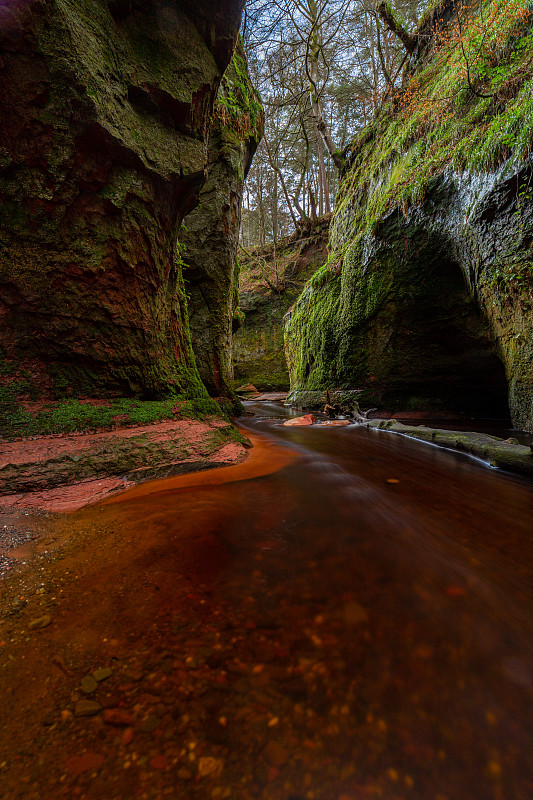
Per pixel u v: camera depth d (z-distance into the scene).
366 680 1.25
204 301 9.97
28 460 3.10
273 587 1.82
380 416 10.44
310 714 1.12
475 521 2.81
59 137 3.43
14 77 3.09
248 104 10.95
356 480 4.05
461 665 1.34
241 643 1.41
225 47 4.91
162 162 4.43
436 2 10.59
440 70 9.59
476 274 7.10
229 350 11.13
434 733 1.07
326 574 1.97
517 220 5.72
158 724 1.06
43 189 3.51
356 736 1.06
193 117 4.70
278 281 24.55
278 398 20.02
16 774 0.91
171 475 3.94
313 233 25.30
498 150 5.86
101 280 4.15
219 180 9.62
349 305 11.08
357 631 1.51
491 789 0.93
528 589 1.85
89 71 3.39
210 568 1.99
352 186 13.69
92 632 1.44
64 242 3.78
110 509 2.88
